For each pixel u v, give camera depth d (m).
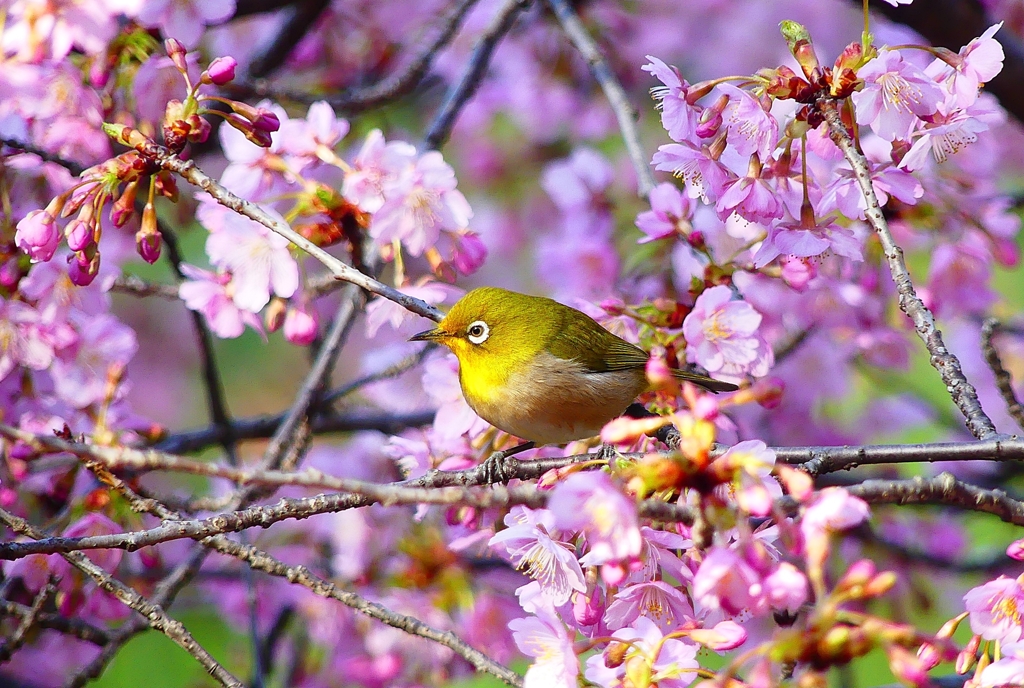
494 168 17.92
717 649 6.31
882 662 14.71
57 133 9.91
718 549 5.56
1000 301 12.32
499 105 17.73
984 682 6.52
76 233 8.28
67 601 9.34
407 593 12.26
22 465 9.78
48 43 9.41
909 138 8.24
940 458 7.21
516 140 17.97
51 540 6.53
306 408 11.02
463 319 9.98
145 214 8.59
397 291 9.27
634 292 12.61
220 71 8.49
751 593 5.46
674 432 8.92
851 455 7.28
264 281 9.66
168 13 9.84
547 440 10.10
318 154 9.97
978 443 7.19
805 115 8.41
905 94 8.02
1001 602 6.86
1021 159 17.19
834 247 8.41
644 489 5.75
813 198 8.92
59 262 9.48
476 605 12.26
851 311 11.68
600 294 12.76
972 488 6.18
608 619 7.23
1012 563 14.44
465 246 9.86
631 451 8.72
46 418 9.92
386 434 13.71
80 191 8.44
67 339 9.48
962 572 14.43
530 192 17.88
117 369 9.66
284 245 9.67
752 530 6.73
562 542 7.25
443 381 10.18
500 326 9.85
